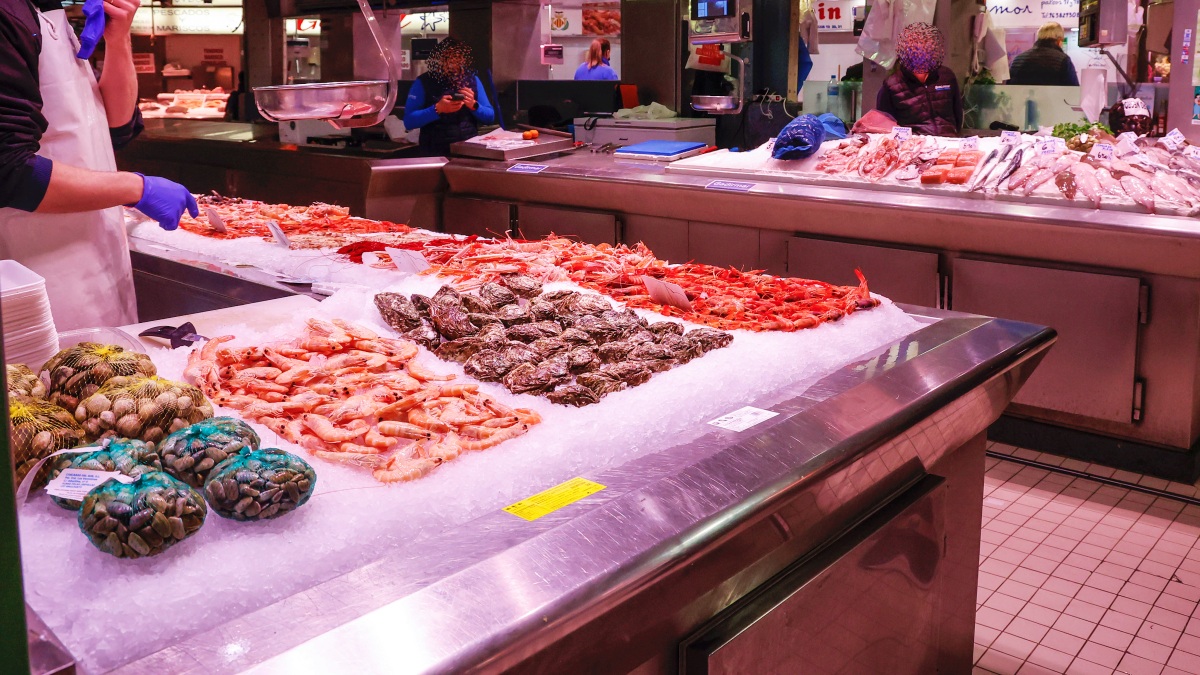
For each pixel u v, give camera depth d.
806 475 1.38
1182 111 4.55
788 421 1.52
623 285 2.47
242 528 1.16
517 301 2.23
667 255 5.01
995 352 1.93
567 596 1.04
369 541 1.16
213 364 1.67
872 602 1.76
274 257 2.83
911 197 4.06
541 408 1.61
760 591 1.50
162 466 1.22
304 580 1.09
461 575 1.05
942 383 1.74
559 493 1.26
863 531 1.69
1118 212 3.59
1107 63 7.90
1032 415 3.92
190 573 1.06
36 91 2.16
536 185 5.34
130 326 2.02
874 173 4.31
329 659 0.90
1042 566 2.97
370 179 5.41
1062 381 3.77
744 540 1.30
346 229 3.37
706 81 5.85
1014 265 3.79
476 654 0.94
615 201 5.07
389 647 0.93
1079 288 3.64
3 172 2.06
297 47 8.36
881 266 4.18
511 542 1.12
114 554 1.04
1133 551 3.06
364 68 6.41
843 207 4.18
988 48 6.45
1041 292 3.74
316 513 1.20
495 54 6.39
